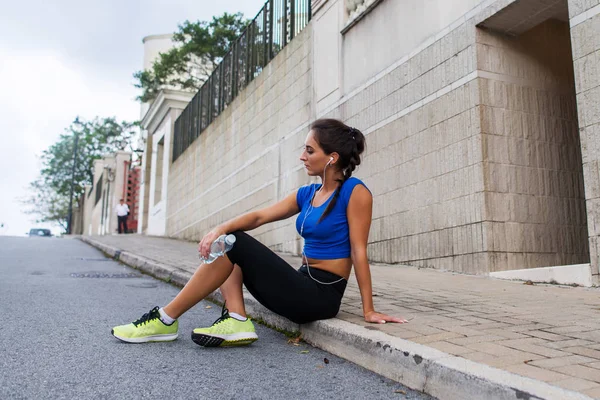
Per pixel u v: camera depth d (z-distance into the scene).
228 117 12.59
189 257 7.93
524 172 5.54
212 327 2.71
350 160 2.73
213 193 13.32
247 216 2.77
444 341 2.37
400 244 6.52
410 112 6.46
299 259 7.77
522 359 2.07
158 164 20.50
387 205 6.80
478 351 2.19
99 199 35.19
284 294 2.66
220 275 2.75
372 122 7.20
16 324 3.23
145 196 21.69
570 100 5.98
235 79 12.63
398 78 6.72
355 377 2.27
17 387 2.02
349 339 2.54
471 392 1.84
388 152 6.83
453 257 5.67
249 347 2.79
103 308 3.97
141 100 23.83
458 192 5.64
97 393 1.99
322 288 2.75
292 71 9.45
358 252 2.70
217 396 2.00
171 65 21.55
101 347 2.70
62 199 46.97
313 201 2.84
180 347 2.74
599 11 4.39
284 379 2.23
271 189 9.90
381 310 3.25
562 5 5.18
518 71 5.70
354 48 7.73
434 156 6.02
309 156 2.75
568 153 5.85
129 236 17.59
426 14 6.30
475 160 5.44
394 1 6.89
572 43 4.61
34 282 5.39
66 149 45.03
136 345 2.76
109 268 7.42
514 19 5.42
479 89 5.47
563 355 2.14
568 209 5.72
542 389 1.66
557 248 5.59
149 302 4.39
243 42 12.30
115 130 45.97
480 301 3.69
